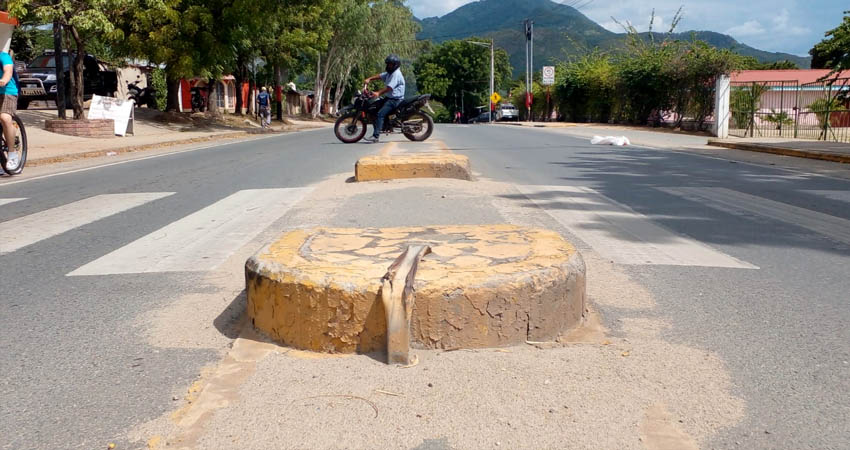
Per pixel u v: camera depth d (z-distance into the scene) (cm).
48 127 1778
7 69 901
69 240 504
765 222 565
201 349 276
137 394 235
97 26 1692
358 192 699
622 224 548
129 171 1010
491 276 260
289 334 266
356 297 253
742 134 2189
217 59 2338
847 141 1684
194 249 463
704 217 587
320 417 212
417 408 216
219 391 230
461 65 9825
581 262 295
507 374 239
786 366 252
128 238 508
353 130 1527
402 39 4781
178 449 196
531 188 761
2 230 547
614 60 3544
